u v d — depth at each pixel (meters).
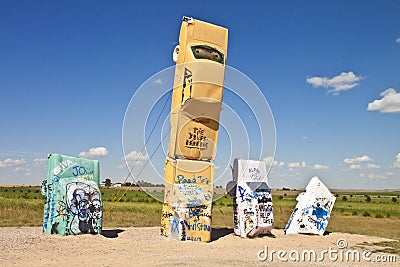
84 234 15.32
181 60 15.77
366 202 73.50
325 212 19.58
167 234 16.23
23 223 21.34
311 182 19.72
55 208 15.27
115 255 12.40
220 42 16.09
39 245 13.43
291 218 19.44
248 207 17.50
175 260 11.95
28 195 53.81
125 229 19.42
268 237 17.62
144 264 11.17
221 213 36.44
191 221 15.91
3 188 76.56
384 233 21.86
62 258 11.66
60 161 15.65
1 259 11.27
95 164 16.41
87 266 10.71
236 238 17.11
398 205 62.69
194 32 15.73
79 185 15.62
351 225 26.75
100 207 15.92
